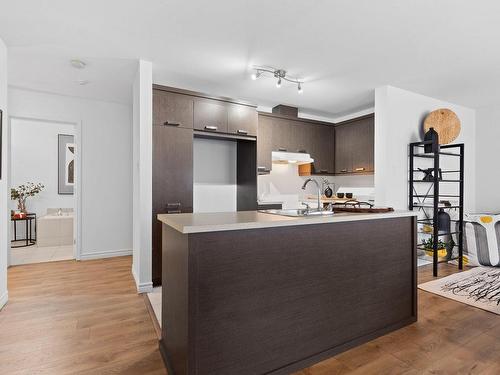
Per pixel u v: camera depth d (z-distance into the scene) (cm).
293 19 229
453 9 216
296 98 430
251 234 163
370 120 436
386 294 221
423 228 397
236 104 372
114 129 453
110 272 368
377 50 282
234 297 157
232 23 236
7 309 257
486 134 474
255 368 163
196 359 145
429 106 418
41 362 179
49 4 209
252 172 401
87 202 433
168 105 325
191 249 145
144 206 301
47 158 584
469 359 184
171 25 238
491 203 468
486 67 320
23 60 301
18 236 571
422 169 396
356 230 206
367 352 194
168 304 183
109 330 220
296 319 178
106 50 281
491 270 368
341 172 486
